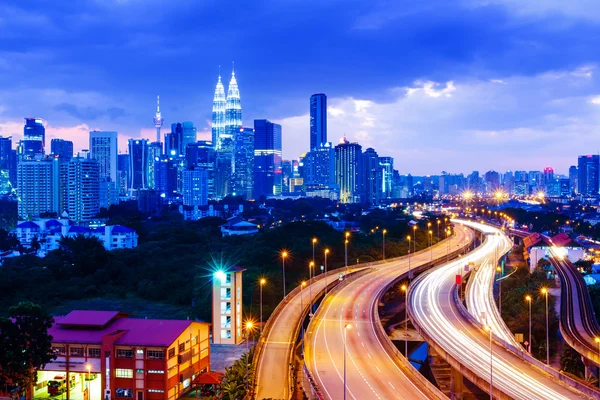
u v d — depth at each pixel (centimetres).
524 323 17862
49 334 12562
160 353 11862
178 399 12094
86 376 12362
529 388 10038
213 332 16012
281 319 14725
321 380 10356
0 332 11050
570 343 14400
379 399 9400
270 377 10700
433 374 15150
